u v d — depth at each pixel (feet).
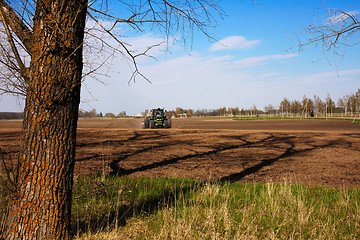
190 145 39.32
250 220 11.28
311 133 54.90
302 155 31.76
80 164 24.86
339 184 19.04
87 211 12.16
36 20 8.32
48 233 8.09
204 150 35.01
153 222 11.22
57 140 8.27
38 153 8.07
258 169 24.27
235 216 11.91
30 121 8.16
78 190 15.11
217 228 10.39
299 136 50.49
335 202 14.11
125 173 22.17
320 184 19.06
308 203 13.74
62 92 8.20
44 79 8.11
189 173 22.44
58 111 8.27
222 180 20.15
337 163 26.99
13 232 8.02
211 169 24.14
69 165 8.70
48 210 8.10
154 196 14.80
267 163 27.02
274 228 10.69
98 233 9.90
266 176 21.65
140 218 11.53
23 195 8.05
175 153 32.40
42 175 8.07
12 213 8.18
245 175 21.99
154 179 18.92
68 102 8.49
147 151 33.50
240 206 13.25
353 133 54.54
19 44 8.13
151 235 9.91
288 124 123.54
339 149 36.06
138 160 27.76
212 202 13.69
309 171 23.47
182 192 14.73
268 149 36.24
